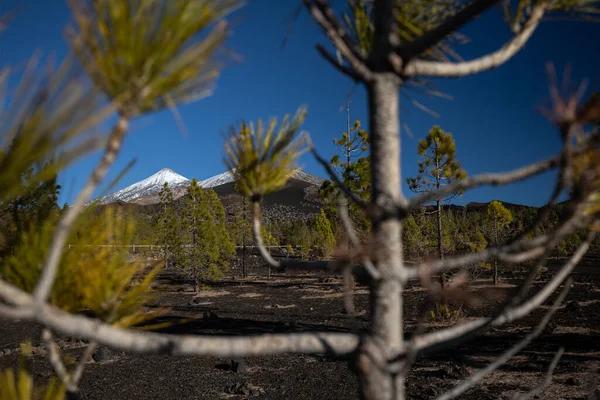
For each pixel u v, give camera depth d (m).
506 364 7.99
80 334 0.70
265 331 11.89
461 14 1.07
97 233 1.02
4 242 0.97
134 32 0.69
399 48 1.06
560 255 33.53
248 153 1.22
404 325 11.73
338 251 0.89
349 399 6.75
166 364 8.94
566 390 6.34
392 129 1.05
